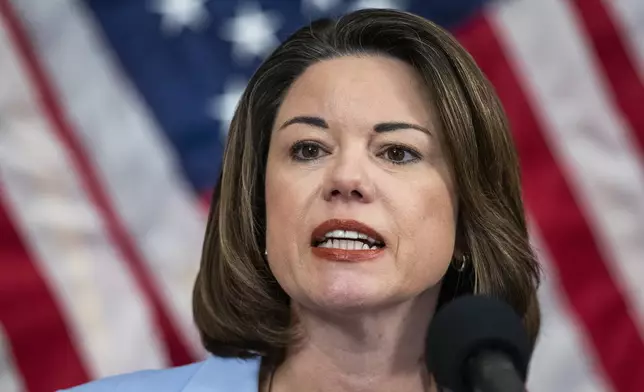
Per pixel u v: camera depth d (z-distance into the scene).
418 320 5.48
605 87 9.57
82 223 9.09
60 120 9.16
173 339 9.12
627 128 9.54
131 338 9.07
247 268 5.79
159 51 9.38
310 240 5.13
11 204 9.01
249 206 5.79
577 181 9.49
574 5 9.62
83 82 9.23
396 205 5.14
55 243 9.05
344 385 5.48
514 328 4.23
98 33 9.30
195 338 9.14
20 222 9.01
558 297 9.43
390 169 5.27
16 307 8.94
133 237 9.20
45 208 9.06
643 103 9.57
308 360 5.57
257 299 5.79
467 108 5.50
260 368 5.85
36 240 9.02
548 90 9.55
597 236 9.46
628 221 9.50
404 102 5.38
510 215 5.78
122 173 9.22
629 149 9.53
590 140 9.57
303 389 5.57
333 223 5.07
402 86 5.44
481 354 4.18
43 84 9.16
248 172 5.80
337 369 5.48
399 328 5.43
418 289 5.22
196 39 9.44
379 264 5.08
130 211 9.20
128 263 9.14
